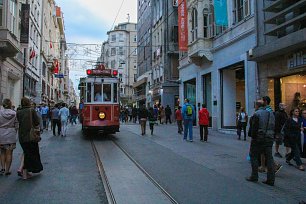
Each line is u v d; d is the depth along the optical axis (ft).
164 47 135.54
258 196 23.02
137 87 195.93
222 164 34.55
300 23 49.49
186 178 28.32
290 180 27.96
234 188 25.12
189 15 91.81
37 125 28.35
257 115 26.53
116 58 275.59
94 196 22.94
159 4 144.66
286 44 48.32
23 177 27.91
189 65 99.66
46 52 162.20
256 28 60.08
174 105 133.28
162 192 23.93
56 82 218.18
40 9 137.59
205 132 54.95
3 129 29.30
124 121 133.80
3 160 30.04
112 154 41.04
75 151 43.73
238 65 71.46
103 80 59.88
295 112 33.50
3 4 65.00
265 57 55.98
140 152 42.65
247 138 59.52
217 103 79.00
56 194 23.40
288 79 54.60
